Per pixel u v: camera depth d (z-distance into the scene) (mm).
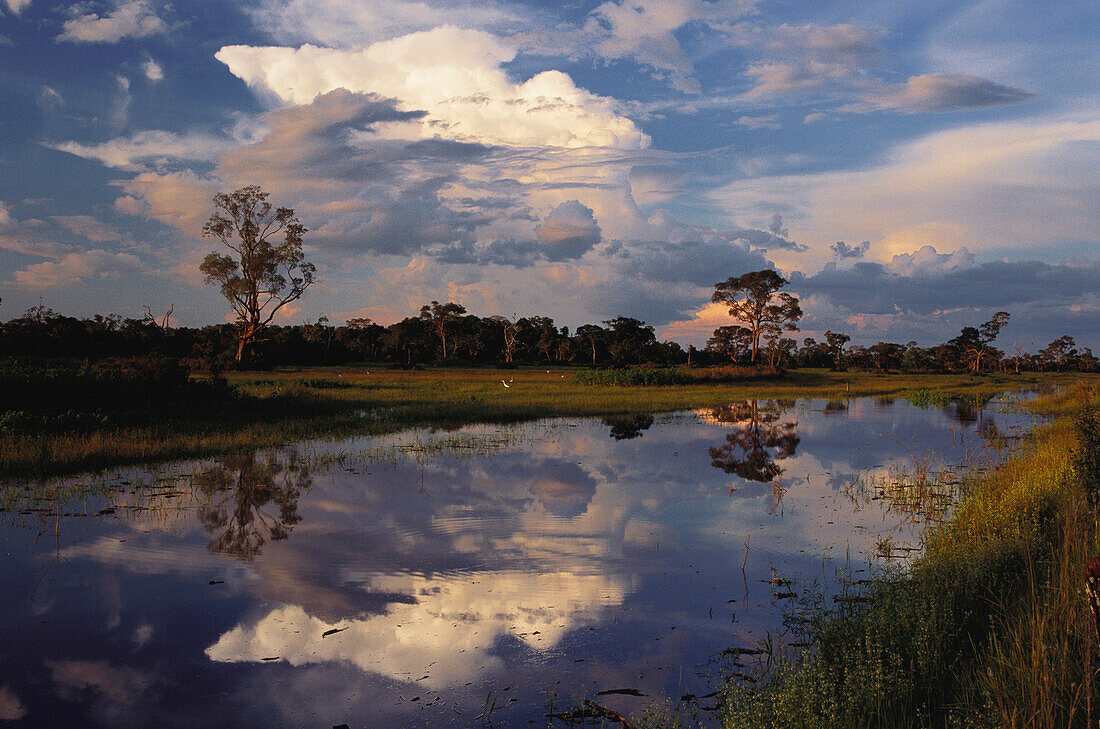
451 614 6250
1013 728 3447
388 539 8617
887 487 12086
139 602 6480
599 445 17453
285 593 6734
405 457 14992
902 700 4262
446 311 112125
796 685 4215
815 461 15266
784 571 7434
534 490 11672
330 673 5098
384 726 4379
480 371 78375
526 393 35375
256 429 18141
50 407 16984
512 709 4586
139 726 4367
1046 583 5418
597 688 4879
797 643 5555
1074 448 10625
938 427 22797
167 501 10547
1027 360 137375
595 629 5910
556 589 6898
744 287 84562
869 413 28422
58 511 9859
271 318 64688
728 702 4344
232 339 75188
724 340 105938
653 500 11031
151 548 8148
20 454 13008
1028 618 4852
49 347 59625
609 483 12391
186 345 74750
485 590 6852
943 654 4773
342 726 4367
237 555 7895
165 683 4949
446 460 14656
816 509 10445
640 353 102938
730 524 9492
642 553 8086
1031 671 4055
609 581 7137
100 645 5551
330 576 7234
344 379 47125
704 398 34438
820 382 59219
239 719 4461
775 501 10992
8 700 4691
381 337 110000
